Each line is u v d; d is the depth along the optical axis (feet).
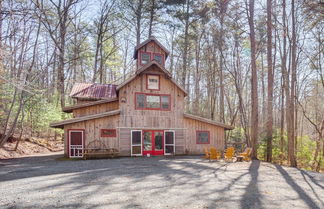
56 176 25.25
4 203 15.87
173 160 40.86
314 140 60.54
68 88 103.60
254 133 43.83
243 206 15.94
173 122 51.29
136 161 39.14
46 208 14.92
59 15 68.08
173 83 52.29
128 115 48.32
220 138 54.13
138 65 57.26
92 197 17.37
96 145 45.34
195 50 88.84
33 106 59.47
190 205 15.84
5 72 35.83
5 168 30.94
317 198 18.42
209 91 94.84
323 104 75.41
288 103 40.83
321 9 33.58
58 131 70.74
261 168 33.27
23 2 40.11
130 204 15.81
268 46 44.06
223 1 54.34
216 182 23.27
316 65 52.75
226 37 63.98
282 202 17.15
